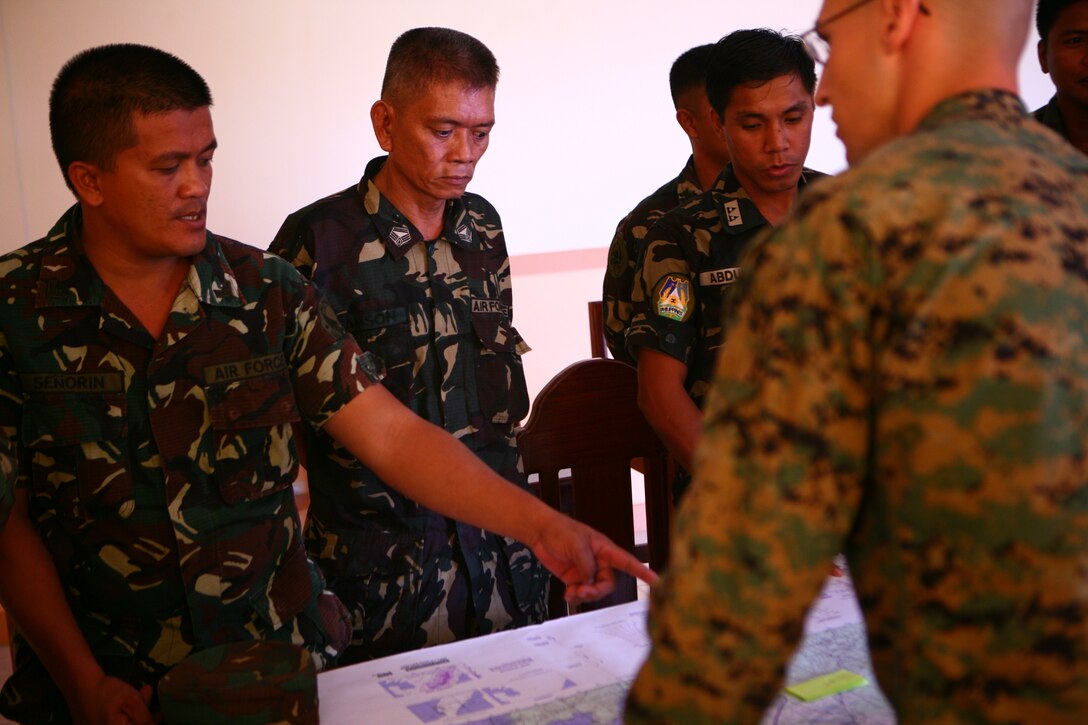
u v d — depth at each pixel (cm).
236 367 145
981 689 71
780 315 73
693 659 73
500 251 218
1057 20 220
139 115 131
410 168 200
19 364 139
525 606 204
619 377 198
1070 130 230
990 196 72
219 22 432
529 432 191
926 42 82
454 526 196
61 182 418
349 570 191
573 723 120
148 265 142
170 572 142
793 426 72
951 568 70
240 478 145
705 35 509
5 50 405
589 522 197
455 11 466
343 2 448
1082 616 70
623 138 503
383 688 130
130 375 141
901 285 71
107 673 142
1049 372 69
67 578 142
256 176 447
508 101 482
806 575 72
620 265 264
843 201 74
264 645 124
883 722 116
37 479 140
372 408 151
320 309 154
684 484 199
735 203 196
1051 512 69
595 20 489
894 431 71
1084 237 72
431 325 204
